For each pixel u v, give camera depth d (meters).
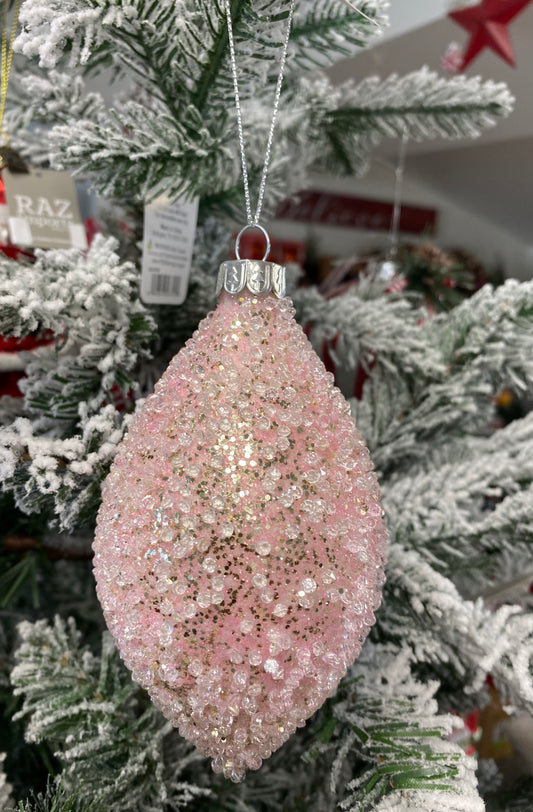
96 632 0.25
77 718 0.18
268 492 0.13
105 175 0.18
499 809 0.22
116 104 0.21
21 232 0.21
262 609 0.13
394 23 0.35
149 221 0.20
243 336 0.14
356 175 0.30
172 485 0.13
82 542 0.25
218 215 0.25
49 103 0.20
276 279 0.14
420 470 0.24
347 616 0.13
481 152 0.55
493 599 0.22
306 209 0.66
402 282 0.31
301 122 0.24
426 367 0.22
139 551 0.13
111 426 0.16
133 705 0.19
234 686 0.13
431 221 0.71
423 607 0.18
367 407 0.24
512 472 0.21
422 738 0.16
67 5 0.15
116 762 0.18
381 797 0.15
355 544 0.13
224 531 0.12
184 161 0.18
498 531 0.20
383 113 0.25
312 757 0.17
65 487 0.15
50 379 0.18
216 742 0.14
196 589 0.13
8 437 0.15
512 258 0.74
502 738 0.28
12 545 0.25
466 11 0.30
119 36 0.16
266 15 0.16
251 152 0.22
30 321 0.16
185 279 0.22
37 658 0.19
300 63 0.22
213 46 0.16
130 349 0.19
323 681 0.13
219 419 0.13
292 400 0.13
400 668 0.18
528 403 0.62
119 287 0.17
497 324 0.22
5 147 0.21
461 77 0.24
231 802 0.20
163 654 0.13
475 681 0.20
